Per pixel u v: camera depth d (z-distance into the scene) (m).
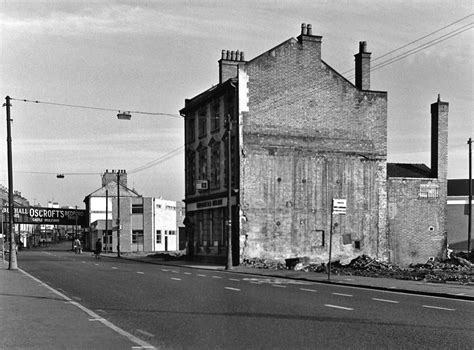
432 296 17.55
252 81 38.16
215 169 42.44
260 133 38.03
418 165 46.62
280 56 38.81
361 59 41.69
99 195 94.88
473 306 14.77
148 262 45.00
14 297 17.08
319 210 38.91
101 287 20.67
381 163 40.69
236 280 24.39
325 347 9.19
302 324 11.57
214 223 42.88
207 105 44.16
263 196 37.81
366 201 40.09
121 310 14.03
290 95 38.84
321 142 39.28
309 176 38.88
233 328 11.11
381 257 40.06
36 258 54.03
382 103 41.03
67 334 10.37
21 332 10.60
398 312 13.45
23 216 95.69
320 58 39.69
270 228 37.78
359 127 40.34
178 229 89.81
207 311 13.71
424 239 41.34
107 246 77.94
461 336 10.18
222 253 40.81
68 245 142.75
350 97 40.28
